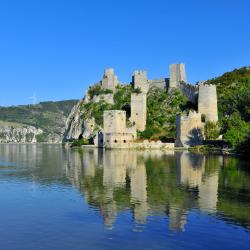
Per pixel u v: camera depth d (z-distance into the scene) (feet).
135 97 514.27
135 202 115.44
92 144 561.43
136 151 402.31
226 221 94.79
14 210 106.73
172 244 79.77
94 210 106.11
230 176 171.53
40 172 198.08
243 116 437.58
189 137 428.97
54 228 89.86
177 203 113.91
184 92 553.23
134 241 81.46
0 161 285.43
